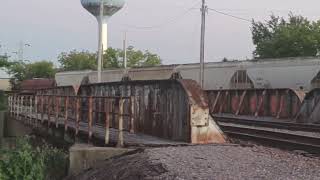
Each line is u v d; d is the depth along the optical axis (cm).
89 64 11444
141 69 5941
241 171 1058
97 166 1342
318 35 7588
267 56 8000
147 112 1816
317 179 1012
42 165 1491
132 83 1942
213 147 1371
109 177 1178
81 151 1394
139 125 1870
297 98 2770
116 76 6328
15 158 1480
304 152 1451
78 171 1388
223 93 3447
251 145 1460
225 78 4862
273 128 2294
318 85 3922
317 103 2533
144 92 1848
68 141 2014
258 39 9388
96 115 2162
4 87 10850
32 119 3017
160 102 1720
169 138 1634
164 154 1229
